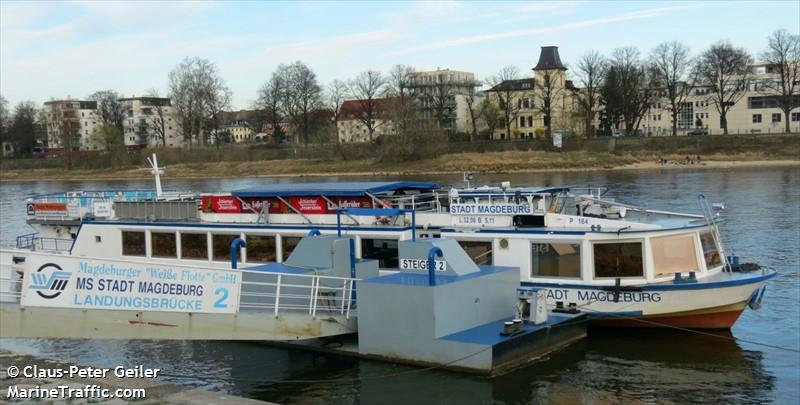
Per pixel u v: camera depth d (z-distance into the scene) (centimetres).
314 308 1741
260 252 2262
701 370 1739
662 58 12356
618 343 1919
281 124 15175
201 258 2358
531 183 7650
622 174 8625
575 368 1733
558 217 2020
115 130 14438
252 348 1995
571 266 1962
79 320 1537
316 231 1991
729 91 12562
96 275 1548
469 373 1586
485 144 10712
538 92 13562
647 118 14688
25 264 1515
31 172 12388
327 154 11075
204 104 13575
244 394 1680
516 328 1667
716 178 7581
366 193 2155
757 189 6250
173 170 11412
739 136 10412
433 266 1623
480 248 2066
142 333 1586
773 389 1625
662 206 5131
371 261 1964
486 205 2095
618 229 1922
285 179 9881
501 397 1547
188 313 1622
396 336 1666
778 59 12344
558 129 12519
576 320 1842
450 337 1623
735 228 4075
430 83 14588
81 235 2564
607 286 1912
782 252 3300
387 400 1552
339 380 1694
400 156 10094
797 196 5588
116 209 2575
